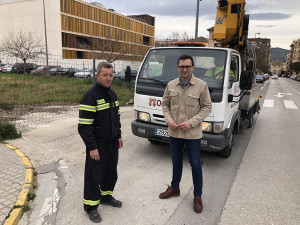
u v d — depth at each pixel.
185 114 3.24
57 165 4.55
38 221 3.03
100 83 2.93
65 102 11.16
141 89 4.95
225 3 6.89
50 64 26.64
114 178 3.32
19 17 49.97
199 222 3.14
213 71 4.57
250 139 6.93
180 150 3.46
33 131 6.50
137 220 3.14
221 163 5.11
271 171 4.78
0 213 2.98
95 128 2.97
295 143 6.62
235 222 3.17
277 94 20.77
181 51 4.93
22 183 3.66
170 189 3.70
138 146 5.86
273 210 3.45
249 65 7.53
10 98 10.80
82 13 51.50
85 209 3.14
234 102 5.09
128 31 64.56
